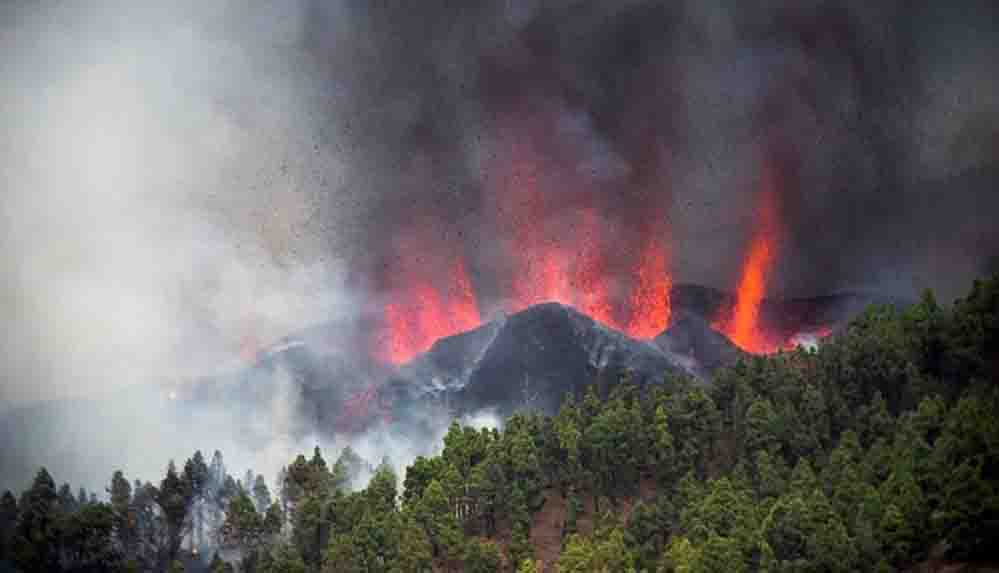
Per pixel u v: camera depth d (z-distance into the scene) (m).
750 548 142.25
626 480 163.50
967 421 148.88
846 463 153.88
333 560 151.00
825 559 139.62
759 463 156.25
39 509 161.25
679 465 162.12
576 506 157.75
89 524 158.75
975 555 139.38
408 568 149.62
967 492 140.25
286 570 152.12
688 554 141.88
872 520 144.00
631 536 149.50
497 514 161.25
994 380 164.75
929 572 140.12
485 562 150.50
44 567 157.38
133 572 157.88
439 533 154.75
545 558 154.00
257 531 160.75
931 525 142.50
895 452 152.50
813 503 144.62
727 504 149.75
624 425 164.62
